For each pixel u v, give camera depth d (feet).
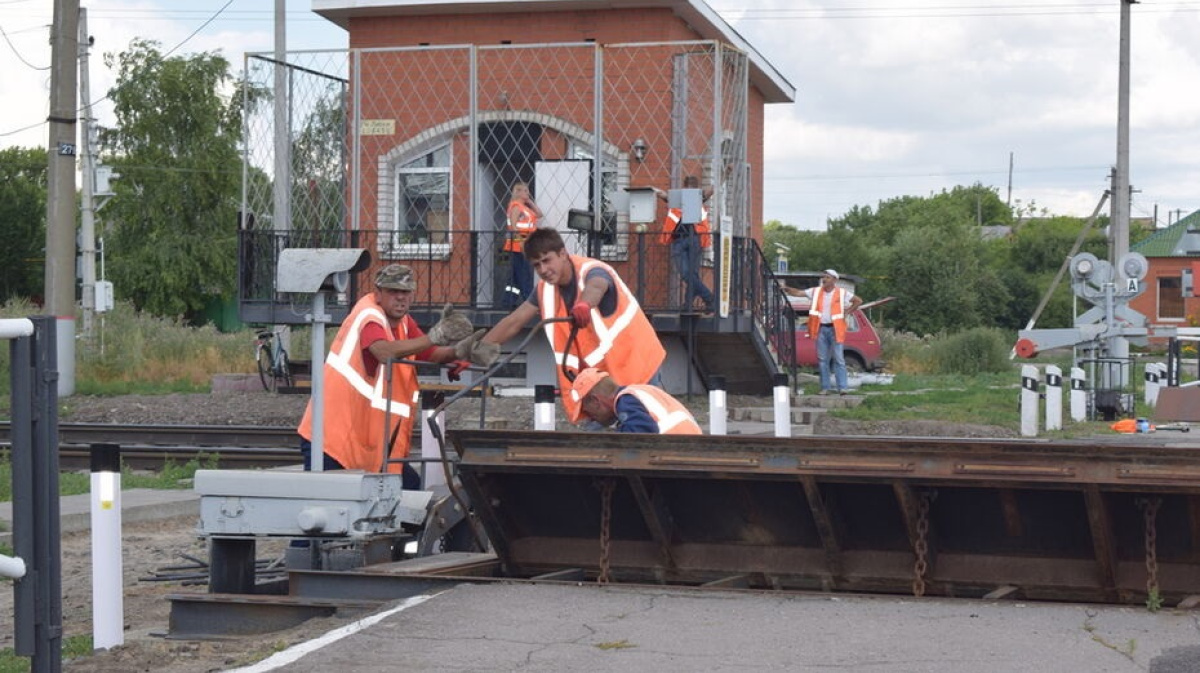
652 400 25.62
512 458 24.17
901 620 20.85
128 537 37.68
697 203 62.03
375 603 22.94
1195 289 83.10
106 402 69.67
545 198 65.67
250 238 67.05
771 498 24.14
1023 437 60.34
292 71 67.21
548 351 64.90
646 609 21.77
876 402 71.72
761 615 21.31
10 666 21.99
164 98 197.47
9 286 227.61
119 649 22.45
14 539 18.20
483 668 18.70
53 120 75.20
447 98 68.39
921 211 294.25
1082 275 74.28
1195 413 48.01
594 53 66.49
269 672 18.81
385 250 68.08
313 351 26.91
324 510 23.79
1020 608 21.52
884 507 23.57
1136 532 22.54
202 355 90.22
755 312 67.67
